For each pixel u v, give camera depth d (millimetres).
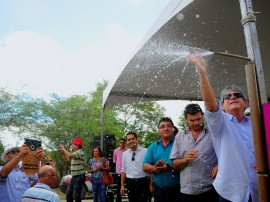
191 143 3107
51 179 3018
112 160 9156
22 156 2963
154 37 3971
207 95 1993
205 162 2992
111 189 8820
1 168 3244
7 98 22203
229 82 6406
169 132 3766
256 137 1557
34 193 2859
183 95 7195
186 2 2920
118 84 6098
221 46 4688
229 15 3709
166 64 5078
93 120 23625
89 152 23172
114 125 23891
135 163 5145
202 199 2951
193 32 4074
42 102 23266
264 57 5164
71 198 7594
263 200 1515
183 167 3092
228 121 2188
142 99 7016
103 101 7172
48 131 23203
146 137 24000
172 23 3600
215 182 2217
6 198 3172
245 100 2305
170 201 3506
